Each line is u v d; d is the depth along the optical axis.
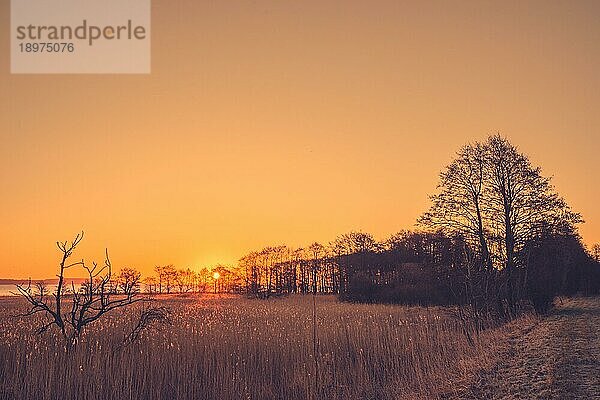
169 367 17.27
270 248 78.81
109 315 27.70
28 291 18.28
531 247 34.81
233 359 18.58
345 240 69.88
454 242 34.09
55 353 16.59
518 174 35.00
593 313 35.38
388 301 50.34
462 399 12.88
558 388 13.13
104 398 15.34
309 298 62.06
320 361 18.61
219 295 79.19
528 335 22.91
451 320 28.47
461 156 35.78
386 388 16.03
